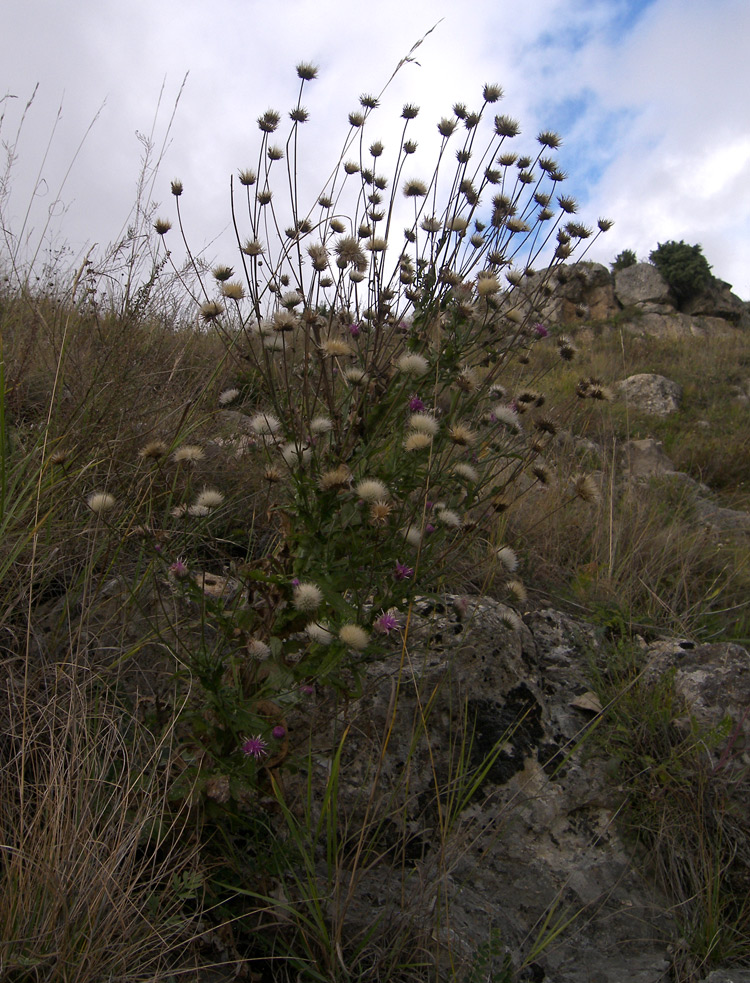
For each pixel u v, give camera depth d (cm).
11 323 363
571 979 201
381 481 195
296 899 183
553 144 253
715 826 240
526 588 333
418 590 198
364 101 242
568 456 481
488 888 217
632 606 348
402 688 236
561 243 252
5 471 227
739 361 1389
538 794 235
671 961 211
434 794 225
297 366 239
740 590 392
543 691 269
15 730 184
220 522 290
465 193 240
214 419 324
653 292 2261
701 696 276
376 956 180
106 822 165
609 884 225
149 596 232
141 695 209
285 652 191
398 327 227
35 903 147
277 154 227
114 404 287
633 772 246
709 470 793
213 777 175
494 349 235
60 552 240
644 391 1052
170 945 157
